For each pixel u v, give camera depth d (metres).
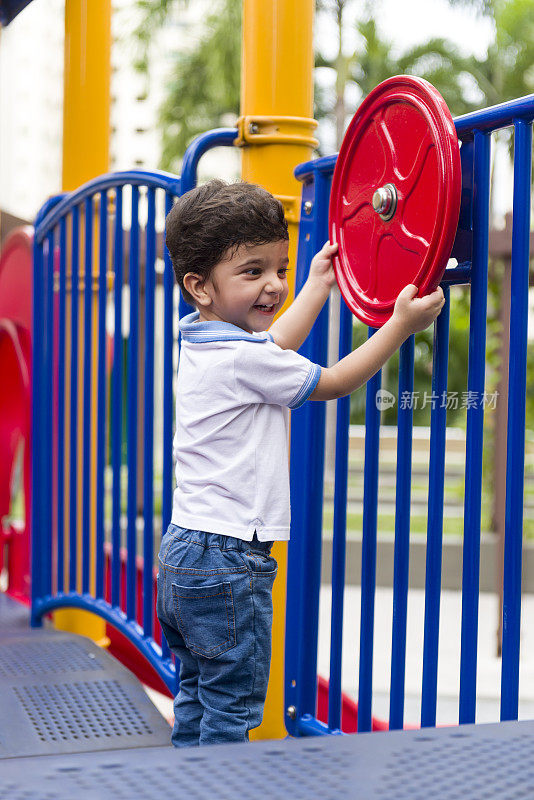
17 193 74.50
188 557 2.12
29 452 4.87
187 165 2.98
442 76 20.75
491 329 11.72
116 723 2.74
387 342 2.02
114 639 4.76
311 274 2.45
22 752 2.51
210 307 2.20
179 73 20.20
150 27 19.92
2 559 5.21
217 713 2.14
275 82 3.02
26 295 4.89
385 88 2.17
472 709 2.07
